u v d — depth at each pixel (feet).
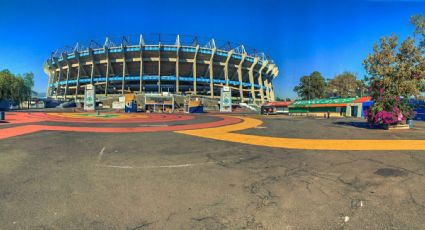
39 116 107.45
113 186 18.04
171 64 332.39
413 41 59.41
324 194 16.53
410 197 15.92
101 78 332.80
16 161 25.68
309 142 39.83
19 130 54.29
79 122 77.82
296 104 179.22
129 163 25.13
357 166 23.99
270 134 50.60
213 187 17.97
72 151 31.30
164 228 12.07
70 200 15.39
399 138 44.06
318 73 281.33
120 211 13.89
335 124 77.56
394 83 60.75
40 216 13.21
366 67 64.80
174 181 19.31
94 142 38.75
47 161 25.75
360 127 66.44
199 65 339.98
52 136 45.37
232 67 351.67
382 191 17.03
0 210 13.92
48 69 395.96
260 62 376.48
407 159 26.99
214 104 295.48
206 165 24.49
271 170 22.65
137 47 315.58
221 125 72.43
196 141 40.60
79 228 12.00
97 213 13.61
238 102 339.98
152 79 320.29
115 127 63.72
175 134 50.16
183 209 14.23
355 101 137.69
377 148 34.09
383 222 12.62
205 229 12.02
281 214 13.58
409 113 62.64
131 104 191.01
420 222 12.60
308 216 13.33
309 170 22.58
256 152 31.32
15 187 17.65
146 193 16.67
